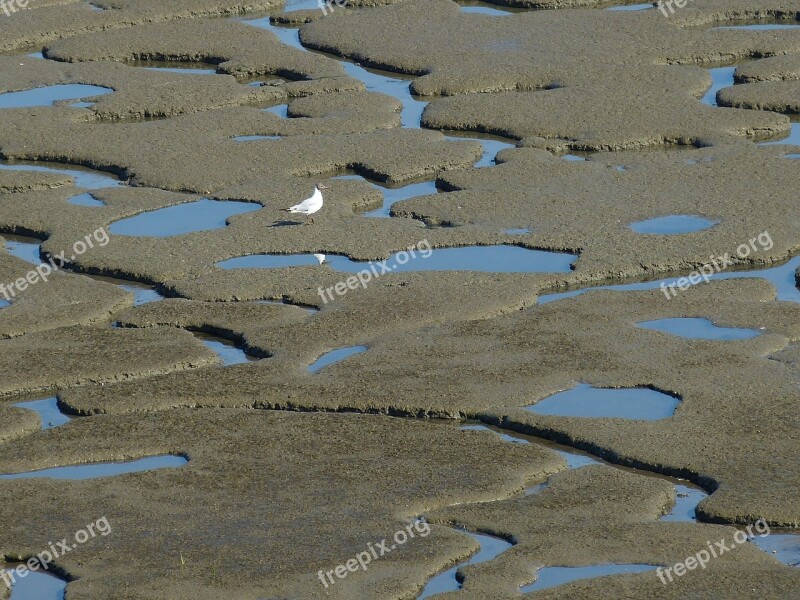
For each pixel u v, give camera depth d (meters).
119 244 55.56
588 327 46.47
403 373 43.56
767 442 38.16
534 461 37.81
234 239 55.50
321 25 88.56
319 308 48.97
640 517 34.72
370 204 59.81
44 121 71.94
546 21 86.88
